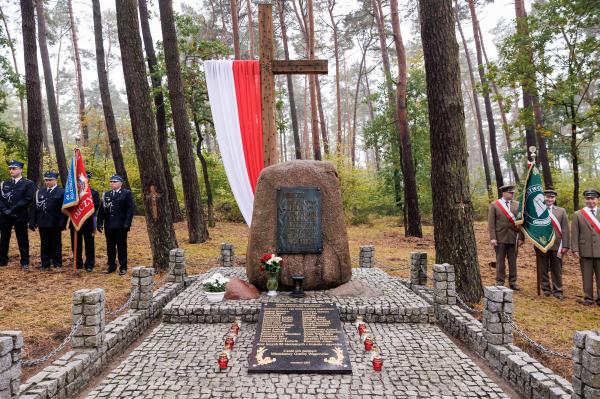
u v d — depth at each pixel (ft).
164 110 54.29
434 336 19.44
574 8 37.50
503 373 15.78
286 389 14.30
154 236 30.83
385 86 66.39
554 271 26.23
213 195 69.00
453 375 15.49
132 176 65.00
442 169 24.68
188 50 50.29
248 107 28.78
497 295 16.74
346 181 67.00
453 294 22.40
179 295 23.71
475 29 65.87
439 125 24.72
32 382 12.96
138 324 20.25
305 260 24.50
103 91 52.75
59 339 18.20
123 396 13.76
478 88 47.24
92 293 16.08
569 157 63.52
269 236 24.71
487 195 76.48
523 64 40.75
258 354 16.44
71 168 28.53
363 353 17.40
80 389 14.66
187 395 13.85
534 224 26.02
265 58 28.45
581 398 11.82
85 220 28.45
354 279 25.43
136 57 30.60
